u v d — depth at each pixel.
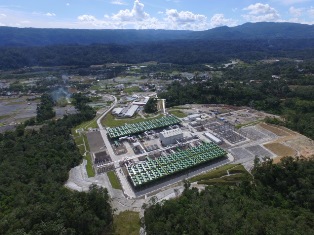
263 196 139.62
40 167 169.12
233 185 157.88
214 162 188.50
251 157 192.12
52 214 109.12
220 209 116.12
